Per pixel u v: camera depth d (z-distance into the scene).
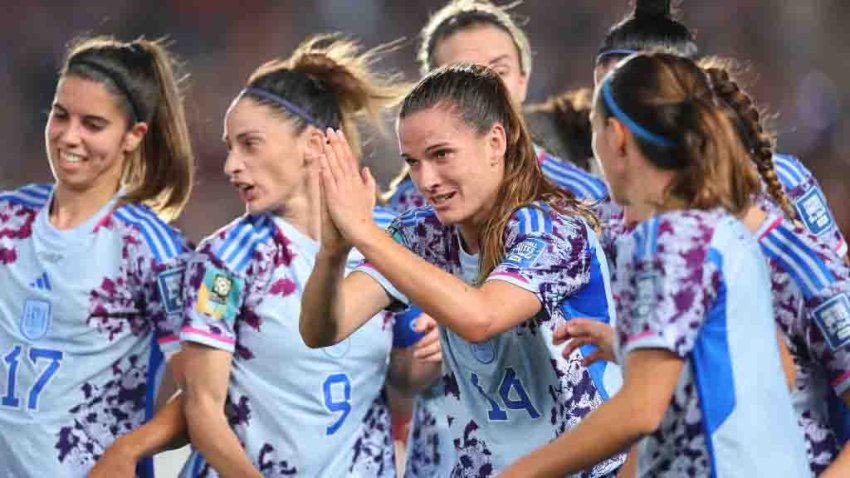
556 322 10.45
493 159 10.36
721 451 8.78
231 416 11.87
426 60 15.59
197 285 11.64
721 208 8.92
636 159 9.04
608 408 8.73
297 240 11.88
